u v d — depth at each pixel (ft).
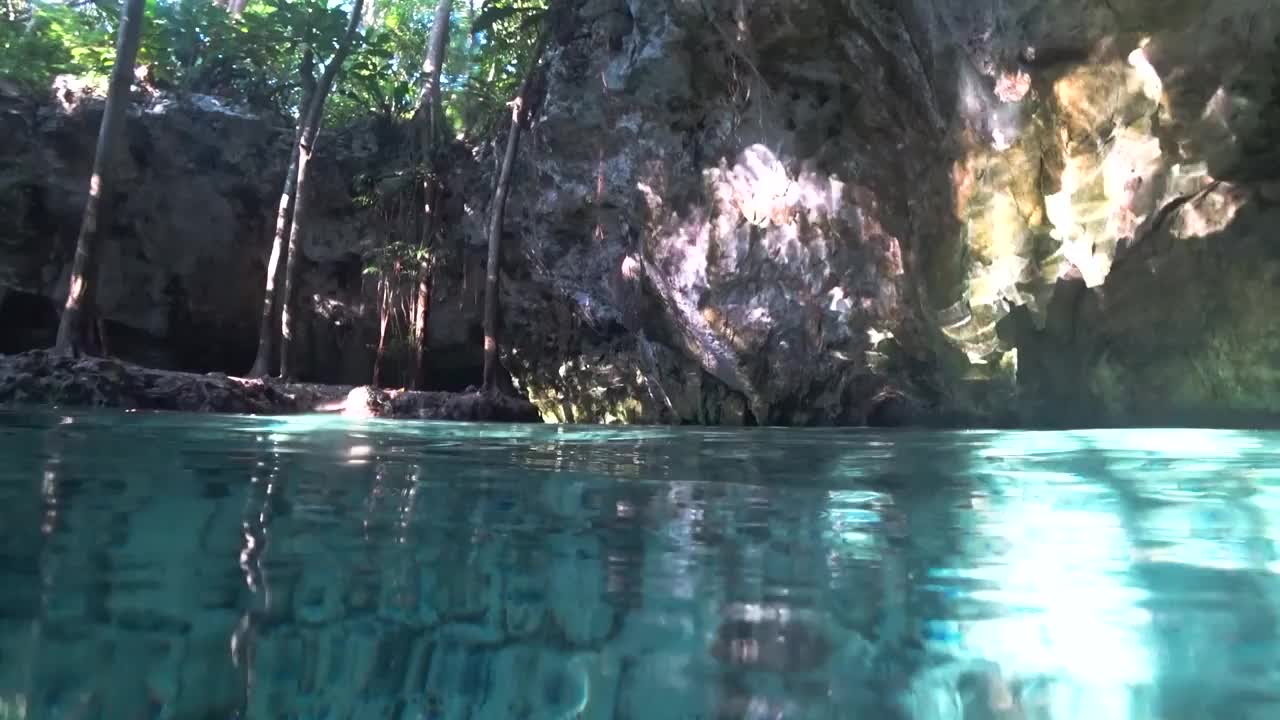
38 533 4.18
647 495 6.09
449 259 32.96
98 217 21.47
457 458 8.73
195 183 30.78
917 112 18.99
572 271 28.17
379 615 3.00
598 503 5.65
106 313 30.19
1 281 28.48
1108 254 16.83
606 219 26.35
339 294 33.40
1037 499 5.90
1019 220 17.78
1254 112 14.85
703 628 2.93
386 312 31.63
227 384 20.47
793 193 21.71
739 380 24.06
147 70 30.76
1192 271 17.44
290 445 9.59
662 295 25.40
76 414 13.92
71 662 2.48
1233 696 2.40
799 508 5.49
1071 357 19.42
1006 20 15.99
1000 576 3.69
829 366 22.58
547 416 31.78
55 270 29.45
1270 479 6.88
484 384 28.27
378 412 22.84
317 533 4.37
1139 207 16.42
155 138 29.81
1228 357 17.92
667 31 21.48
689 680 2.44
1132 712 2.25
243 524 4.57
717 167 22.85
